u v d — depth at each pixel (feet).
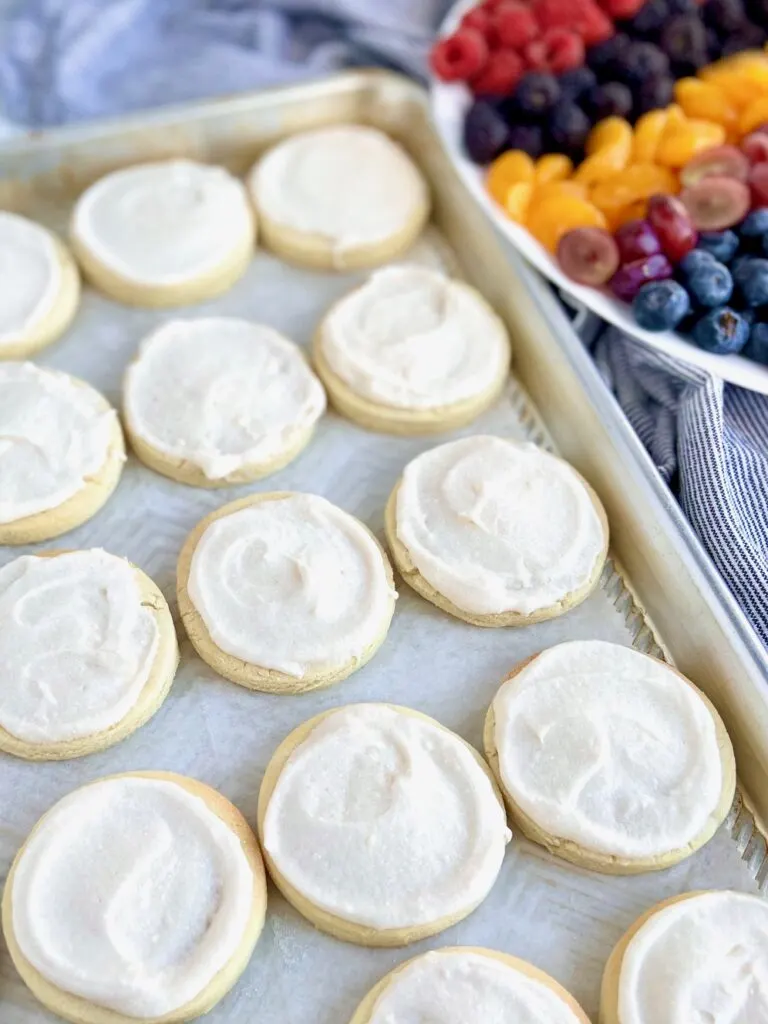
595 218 1.80
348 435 1.78
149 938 1.40
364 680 1.60
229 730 1.56
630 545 1.67
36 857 1.43
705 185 1.77
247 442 1.72
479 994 1.38
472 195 1.87
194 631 1.59
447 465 1.70
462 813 1.48
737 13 1.93
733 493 1.66
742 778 1.55
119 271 1.84
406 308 1.83
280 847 1.46
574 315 1.90
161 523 1.69
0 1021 1.40
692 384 1.73
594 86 1.89
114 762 1.53
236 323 1.82
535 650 1.62
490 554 1.63
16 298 1.81
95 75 2.06
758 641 1.53
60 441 1.69
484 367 1.79
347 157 1.99
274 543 1.62
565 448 1.77
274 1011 1.42
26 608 1.57
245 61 2.06
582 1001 1.43
